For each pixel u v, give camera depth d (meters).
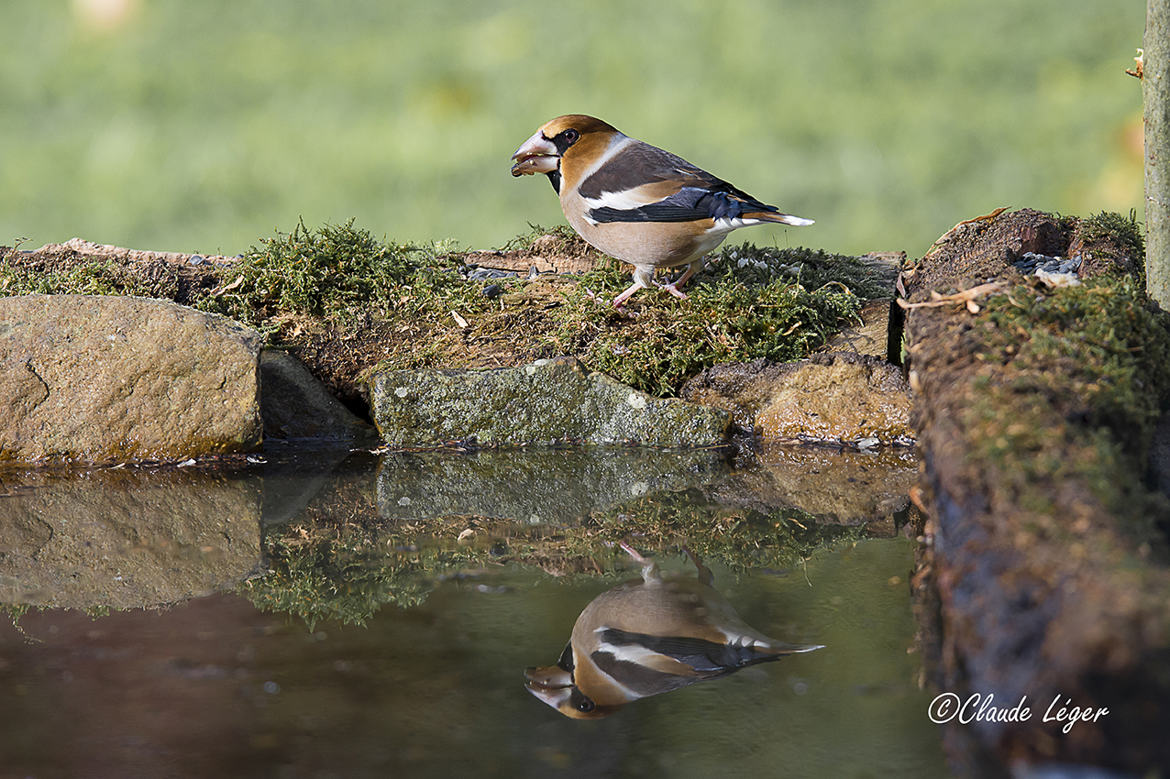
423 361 10.69
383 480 9.42
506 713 5.83
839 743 5.50
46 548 8.03
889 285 11.52
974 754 5.30
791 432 9.99
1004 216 10.98
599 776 5.29
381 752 5.46
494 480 9.36
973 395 6.55
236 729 5.67
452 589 7.32
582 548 8.01
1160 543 5.60
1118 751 4.64
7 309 9.83
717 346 10.50
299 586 7.39
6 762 5.40
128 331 9.78
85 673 6.21
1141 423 6.79
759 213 10.00
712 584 7.34
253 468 9.70
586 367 10.25
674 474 9.40
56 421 9.61
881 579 7.32
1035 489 5.57
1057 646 4.77
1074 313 7.65
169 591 7.32
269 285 11.23
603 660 6.36
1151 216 8.52
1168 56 8.27
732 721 5.72
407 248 11.94
